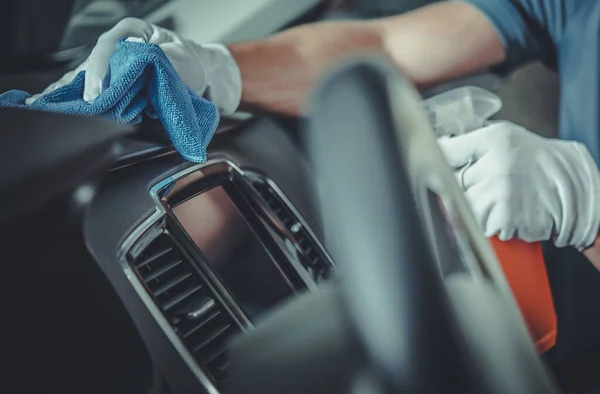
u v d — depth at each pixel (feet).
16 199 1.01
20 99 1.52
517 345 0.77
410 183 0.72
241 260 1.46
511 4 2.71
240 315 1.27
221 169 1.58
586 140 2.55
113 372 0.96
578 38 2.60
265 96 2.21
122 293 1.05
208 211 1.46
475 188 2.33
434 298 0.68
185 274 1.25
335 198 0.71
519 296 2.22
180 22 3.07
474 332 0.71
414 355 0.66
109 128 1.30
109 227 1.11
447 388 0.66
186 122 1.36
